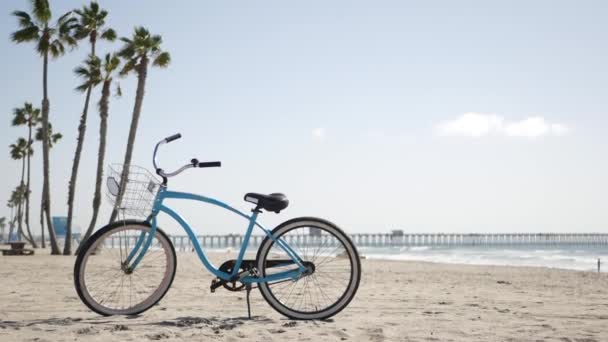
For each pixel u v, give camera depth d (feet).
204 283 25.41
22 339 9.94
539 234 363.56
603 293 23.18
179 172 12.34
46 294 19.58
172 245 12.85
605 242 378.73
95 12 78.59
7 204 217.56
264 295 12.59
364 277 33.81
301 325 11.79
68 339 9.93
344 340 10.28
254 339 10.23
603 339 10.75
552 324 12.67
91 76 77.56
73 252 83.76
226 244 269.64
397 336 10.78
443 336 10.85
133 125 75.72
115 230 12.53
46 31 76.38
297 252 12.68
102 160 77.46
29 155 142.51
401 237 333.01
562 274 40.78
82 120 80.07
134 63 76.02
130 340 9.89
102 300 13.34
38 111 142.00
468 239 350.02
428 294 21.36
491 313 14.76
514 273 41.11
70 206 78.79
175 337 10.28
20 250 75.72
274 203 12.48
